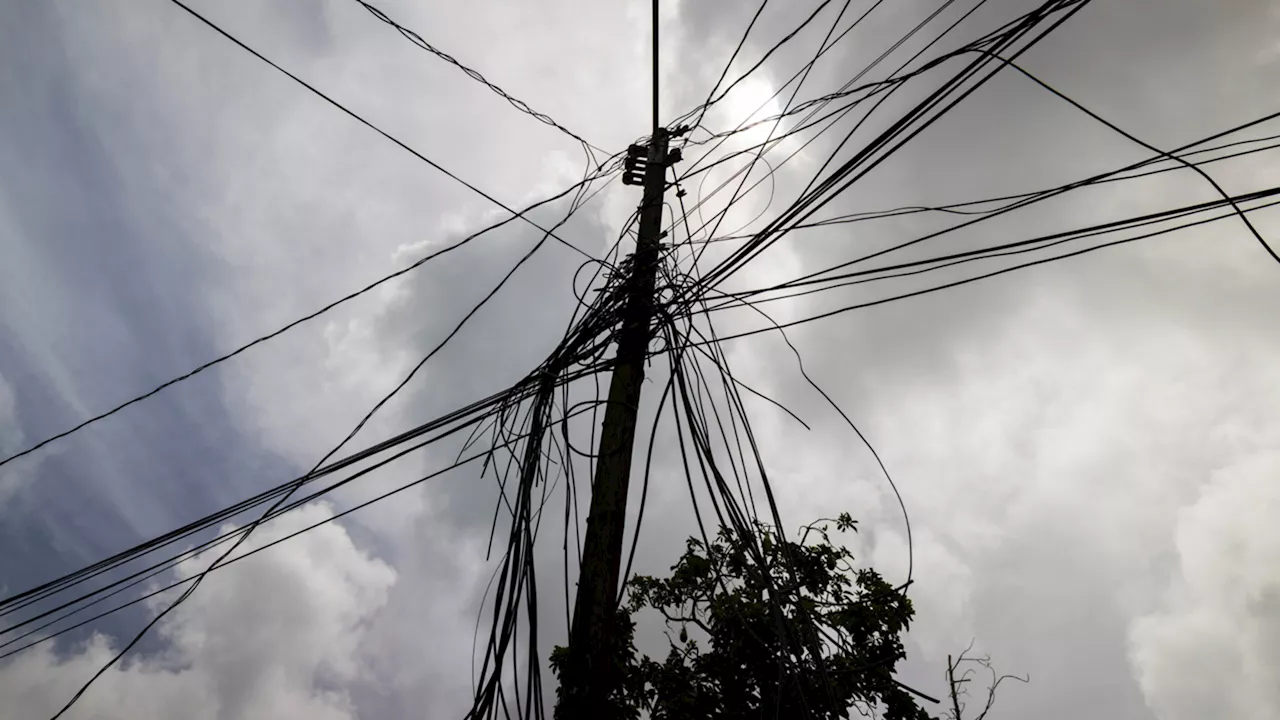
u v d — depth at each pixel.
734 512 4.11
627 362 4.99
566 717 3.60
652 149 6.47
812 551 7.11
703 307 4.94
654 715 7.05
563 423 4.63
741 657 6.67
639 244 5.59
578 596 4.04
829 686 3.71
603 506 4.36
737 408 4.45
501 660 3.69
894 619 6.81
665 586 7.78
